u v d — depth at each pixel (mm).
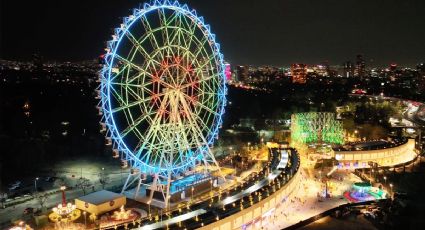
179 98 96000
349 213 80562
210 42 104688
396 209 84188
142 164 90062
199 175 104000
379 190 102625
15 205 98562
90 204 85625
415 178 116562
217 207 80125
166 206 91125
